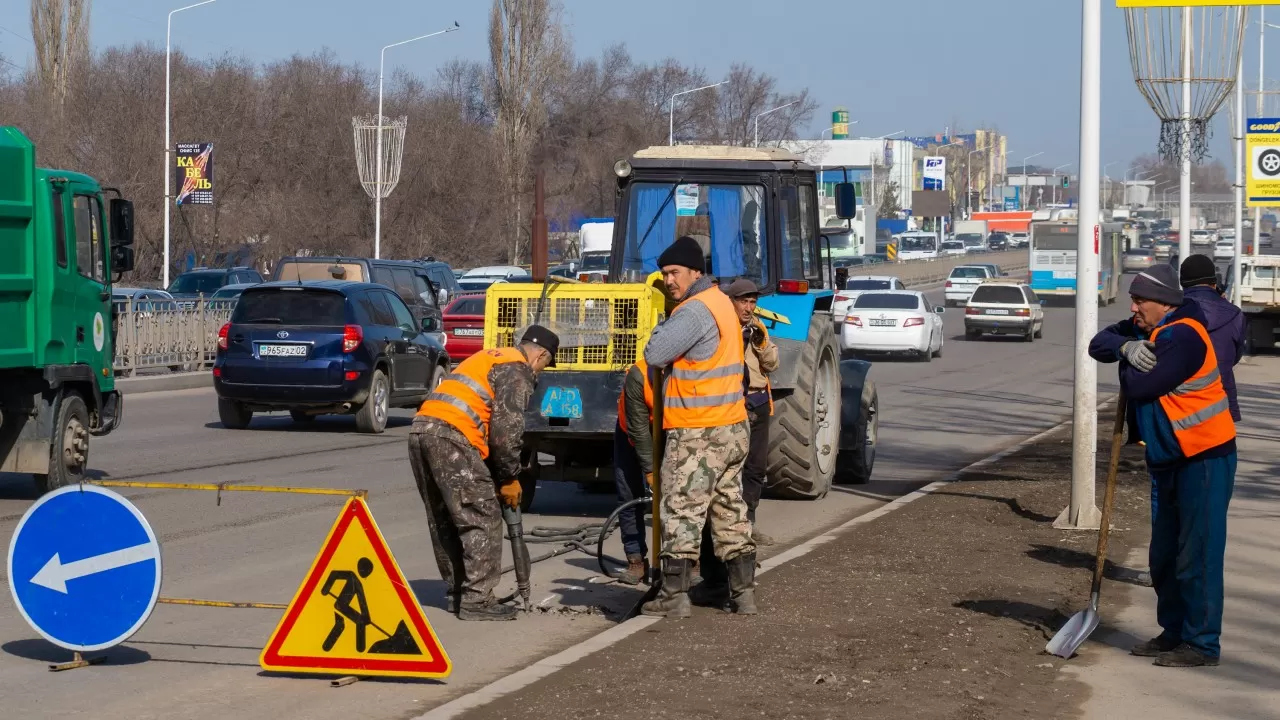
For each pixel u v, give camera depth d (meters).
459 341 29.25
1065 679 6.69
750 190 13.01
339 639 6.69
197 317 27.52
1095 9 10.83
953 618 7.81
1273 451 16.39
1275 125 29.97
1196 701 6.35
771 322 12.72
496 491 8.15
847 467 14.34
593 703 6.09
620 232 13.16
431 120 68.38
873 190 128.75
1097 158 10.89
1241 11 15.76
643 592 8.96
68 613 6.89
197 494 12.92
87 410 12.82
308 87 66.81
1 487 13.30
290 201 62.16
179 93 58.19
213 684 6.71
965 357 36.84
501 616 8.03
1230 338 10.48
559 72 69.19
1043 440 17.83
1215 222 178.38
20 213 11.45
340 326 18.20
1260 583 8.95
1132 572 9.23
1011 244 145.12
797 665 6.75
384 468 14.91
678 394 7.65
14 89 54.03
